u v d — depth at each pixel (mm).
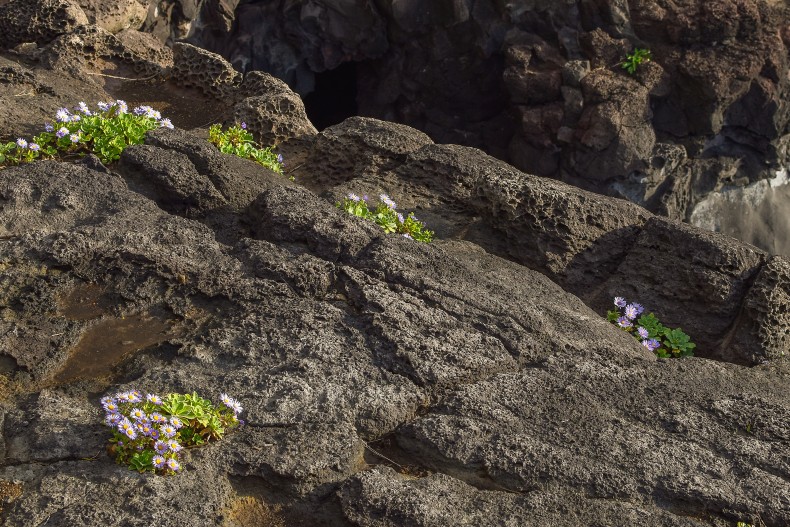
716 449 3793
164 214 4883
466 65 20219
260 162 6754
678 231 5586
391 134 7074
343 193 6355
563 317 4570
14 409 3709
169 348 4090
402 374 4004
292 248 4793
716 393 4145
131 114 6531
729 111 18438
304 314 4250
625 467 3650
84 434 3561
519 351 4223
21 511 3217
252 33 20703
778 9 18234
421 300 4438
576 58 18953
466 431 3740
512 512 3414
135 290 4355
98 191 4980
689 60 18094
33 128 6523
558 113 18797
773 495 3551
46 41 8625
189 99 8469
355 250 4723
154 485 3320
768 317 5141
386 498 3365
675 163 18484
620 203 6000
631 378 4176
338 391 3854
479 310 4438
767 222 19500
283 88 8133
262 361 4000
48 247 4418
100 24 10117
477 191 6070
